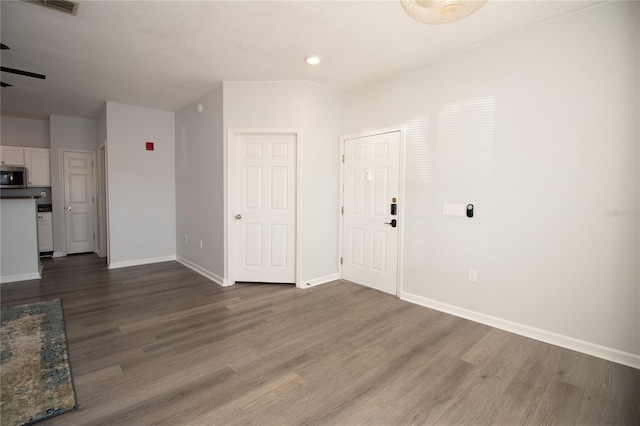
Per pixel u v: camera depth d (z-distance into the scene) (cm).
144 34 270
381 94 369
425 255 333
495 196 280
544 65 251
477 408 179
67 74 359
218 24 254
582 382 203
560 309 249
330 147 413
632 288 220
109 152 475
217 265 419
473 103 290
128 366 217
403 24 252
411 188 343
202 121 443
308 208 397
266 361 226
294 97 383
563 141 244
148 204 517
